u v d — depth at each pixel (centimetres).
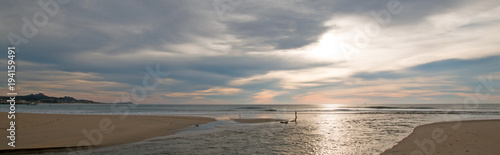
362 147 1455
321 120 3469
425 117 4075
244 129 2334
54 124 1986
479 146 1351
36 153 1248
